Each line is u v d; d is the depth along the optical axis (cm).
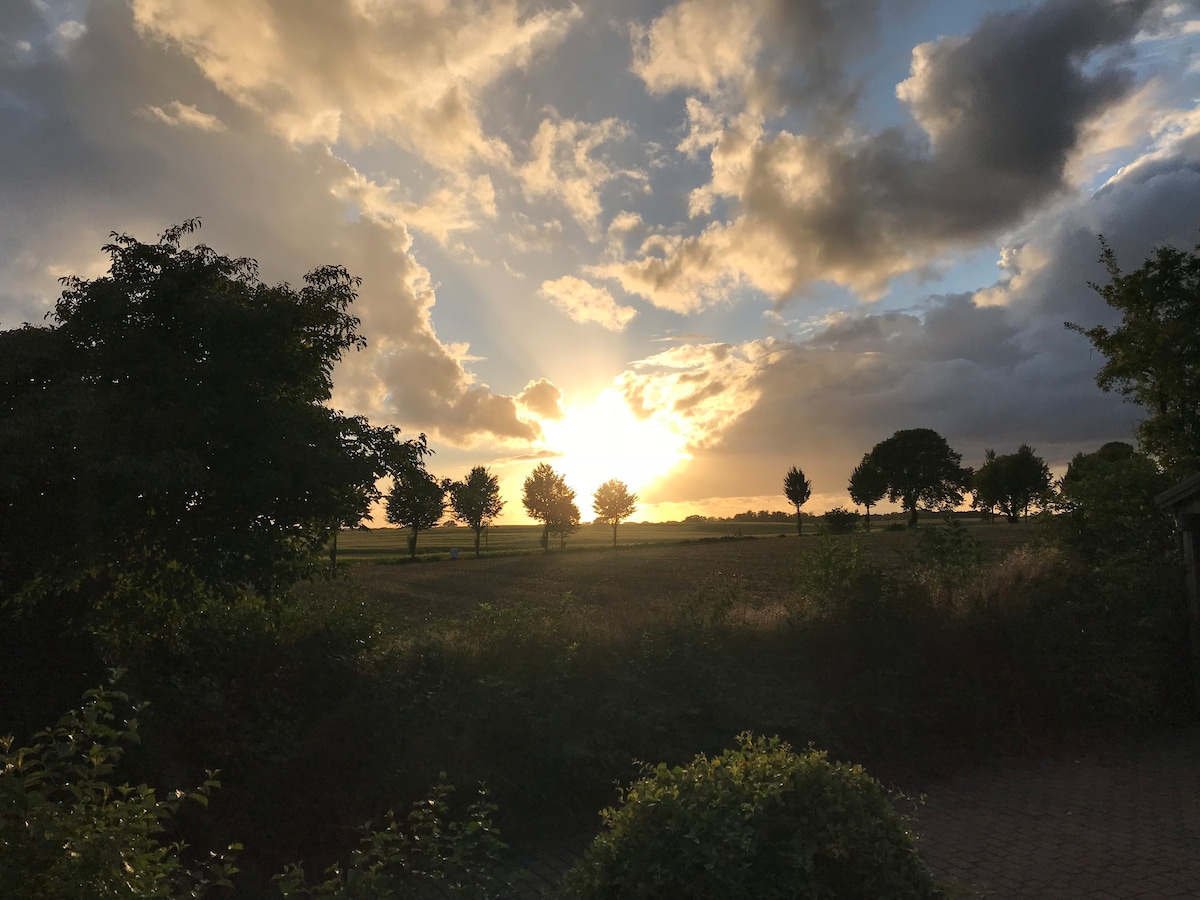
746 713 861
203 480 779
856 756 909
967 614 1105
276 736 699
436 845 443
